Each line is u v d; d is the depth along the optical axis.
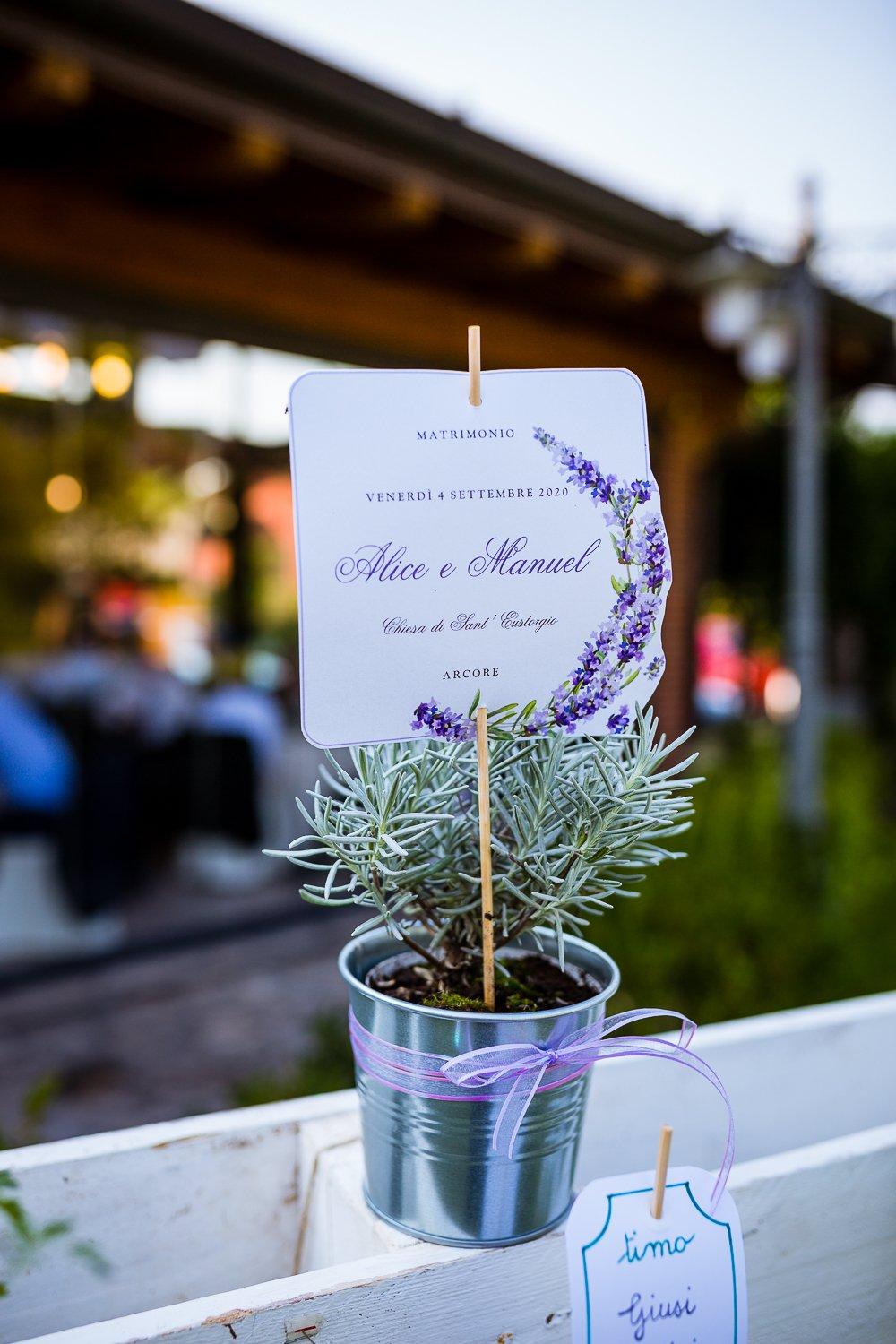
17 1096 2.52
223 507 6.04
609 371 0.73
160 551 5.82
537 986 0.81
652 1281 0.66
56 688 4.36
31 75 2.29
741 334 4.15
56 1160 0.77
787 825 3.83
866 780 6.04
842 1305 0.81
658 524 0.74
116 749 4.13
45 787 3.63
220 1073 2.70
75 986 3.42
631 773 0.71
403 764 0.69
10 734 3.64
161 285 3.39
